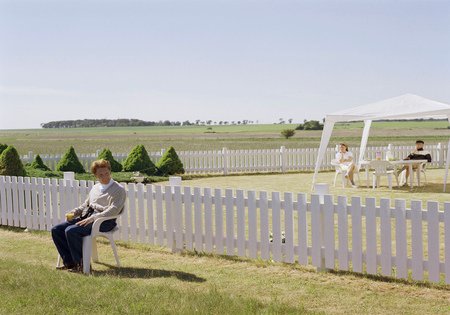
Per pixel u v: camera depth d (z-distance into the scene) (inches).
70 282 280.4
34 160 888.3
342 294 270.1
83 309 238.2
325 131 742.5
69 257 325.4
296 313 231.1
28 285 275.1
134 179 832.3
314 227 311.0
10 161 567.2
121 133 5231.3
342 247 302.8
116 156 1045.8
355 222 298.4
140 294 255.9
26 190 450.9
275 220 327.0
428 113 676.7
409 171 738.2
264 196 329.7
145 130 6176.2
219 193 347.9
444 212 273.7
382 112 707.4
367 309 248.2
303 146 2426.2
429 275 280.5
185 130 5846.5
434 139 2824.8
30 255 368.5
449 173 941.2
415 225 282.8
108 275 305.9
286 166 1049.5
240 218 340.2
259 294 272.1
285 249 324.5
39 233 438.6
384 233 291.3
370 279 293.4
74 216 333.1
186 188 361.7
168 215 369.4
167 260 347.3
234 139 3479.3
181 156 984.9
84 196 406.9
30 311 235.6
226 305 238.4
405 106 707.4
